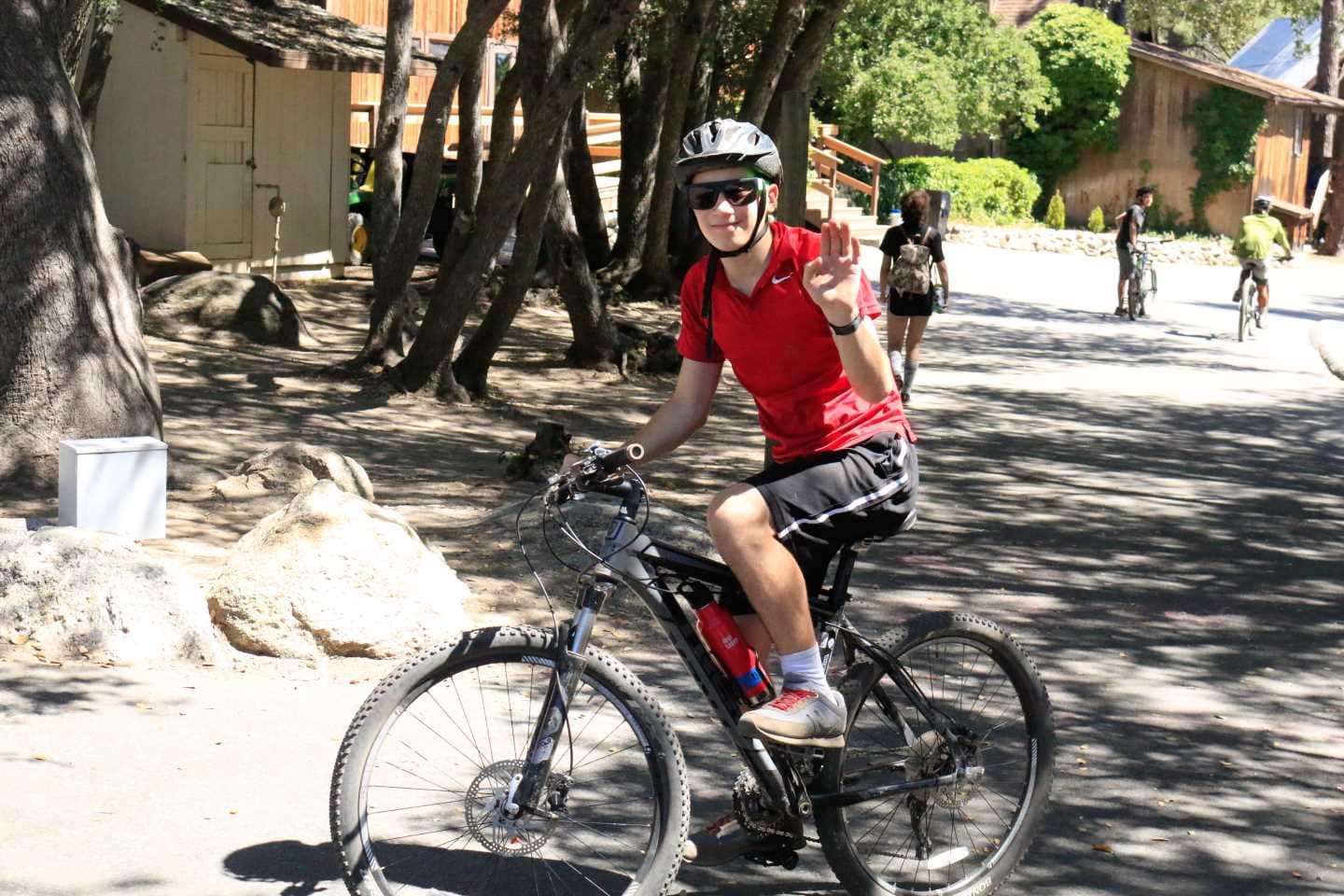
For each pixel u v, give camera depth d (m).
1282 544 8.95
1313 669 6.33
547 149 12.38
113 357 8.33
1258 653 6.54
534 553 7.11
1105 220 45.03
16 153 8.02
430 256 24.33
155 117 19.22
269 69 20.05
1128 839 4.45
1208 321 24.28
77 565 5.61
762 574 3.51
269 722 4.98
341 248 21.42
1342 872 4.28
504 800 3.62
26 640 5.49
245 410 11.70
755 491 3.55
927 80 34.66
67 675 5.28
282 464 8.62
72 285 8.16
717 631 3.67
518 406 12.98
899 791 3.97
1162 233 41.69
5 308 7.98
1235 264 39.09
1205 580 7.94
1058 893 4.09
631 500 3.63
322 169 21.00
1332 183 45.12
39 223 8.05
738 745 3.69
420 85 29.56
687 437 3.80
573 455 3.63
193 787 4.41
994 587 7.50
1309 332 23.28
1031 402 14.77
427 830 4.02
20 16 8.09
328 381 13.16
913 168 39.75
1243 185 43.59
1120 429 13.41
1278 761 5.19
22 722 4.83
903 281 13.39
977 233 38.69
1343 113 44.50
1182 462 11.93
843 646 3.98
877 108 34.62
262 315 15.32
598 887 3.84
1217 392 16.19
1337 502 10.48
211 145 19.41
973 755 4.14
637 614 6.49
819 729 3.59
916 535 8.69
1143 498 10.26
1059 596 7.39
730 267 3.51
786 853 3.85
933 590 7.36
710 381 3.79
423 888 3.72
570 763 4.04
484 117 27.39
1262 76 53.28
